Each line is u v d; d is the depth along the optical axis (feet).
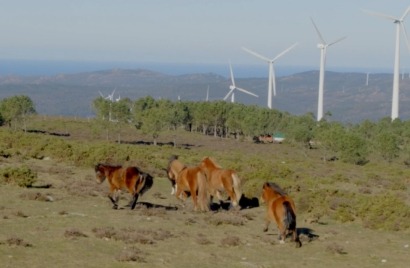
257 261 56.39
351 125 399.44
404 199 117.50
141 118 296.51
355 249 65.46
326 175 161.17
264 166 146.10
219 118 391.65
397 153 263.49
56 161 134.10
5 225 61.62
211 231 69.21
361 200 94.63
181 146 298.97
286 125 378.94
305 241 67.36
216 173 84.94
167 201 91.66
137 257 52.08
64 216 69.21
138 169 77.20
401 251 65.77
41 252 52.06
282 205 63.87
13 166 115.75
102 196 88.99
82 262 50.08
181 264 52.80
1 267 46.34
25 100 306.96
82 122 399.65
